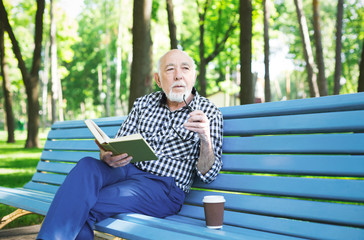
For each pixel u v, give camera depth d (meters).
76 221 2.20
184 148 2.75
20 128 51.31
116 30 42.00
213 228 2.20
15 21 27.73
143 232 2.09
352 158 2.08
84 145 3.89
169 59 2.83
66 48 27.19
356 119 2.11
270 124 2.49
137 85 7.30
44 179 4.16
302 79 51.72
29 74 16.05
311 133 2.36
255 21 16.31
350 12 31.47
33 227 4.25
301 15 13.74
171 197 2.70
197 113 2.44
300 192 2.23
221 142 2.68
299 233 2.15
